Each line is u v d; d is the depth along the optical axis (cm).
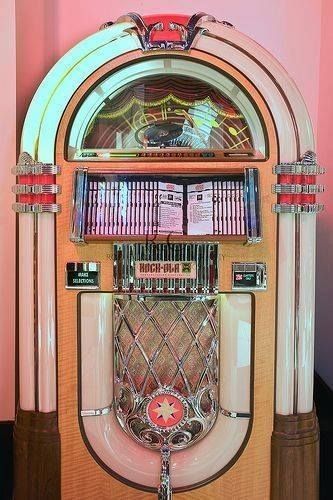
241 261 153
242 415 157
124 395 158
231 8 207
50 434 156
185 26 151
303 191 151
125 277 153
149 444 158
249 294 155
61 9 201
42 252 153
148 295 154
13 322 188
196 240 147
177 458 159
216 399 158
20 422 159
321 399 217
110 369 158
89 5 202
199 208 150
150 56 151
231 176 151
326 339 217
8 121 182
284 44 210
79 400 157
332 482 189
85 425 157
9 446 188
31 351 157
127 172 151
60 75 152
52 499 157
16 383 189
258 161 152
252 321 155
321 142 214
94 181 152
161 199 151
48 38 200
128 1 204
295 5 209
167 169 151
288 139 150
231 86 154
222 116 159
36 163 150
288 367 155
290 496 155
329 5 203
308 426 157
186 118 161
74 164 152
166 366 158
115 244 153
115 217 150
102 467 158
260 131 153
